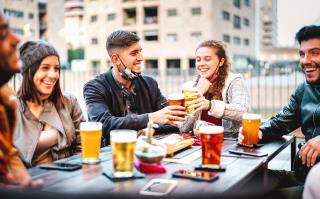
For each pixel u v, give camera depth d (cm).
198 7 4491
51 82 223
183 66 4597
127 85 297
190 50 4566
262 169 187
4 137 137
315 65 249
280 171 257
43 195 97
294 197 193
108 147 220
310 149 228
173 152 198
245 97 303
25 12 3844
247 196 99
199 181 152
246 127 222
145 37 4672
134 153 168
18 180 145
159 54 4672
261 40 7512
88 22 4850
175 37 4603
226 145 228
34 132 217
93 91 281
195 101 239
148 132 177
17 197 99
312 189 142
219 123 293
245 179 160
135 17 4678
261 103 1081
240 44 5416
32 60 217
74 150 246
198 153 204
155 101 316
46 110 226
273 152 208
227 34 4947
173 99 237
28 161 211
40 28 4800
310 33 247
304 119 259
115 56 288
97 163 181
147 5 4609
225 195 97
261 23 7619
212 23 4478
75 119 253
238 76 310
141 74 313
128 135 155
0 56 128
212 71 306
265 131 247
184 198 96
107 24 4759
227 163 183
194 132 254
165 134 271
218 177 157
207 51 305
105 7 4744
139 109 304
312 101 255
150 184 146
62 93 238
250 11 5747
